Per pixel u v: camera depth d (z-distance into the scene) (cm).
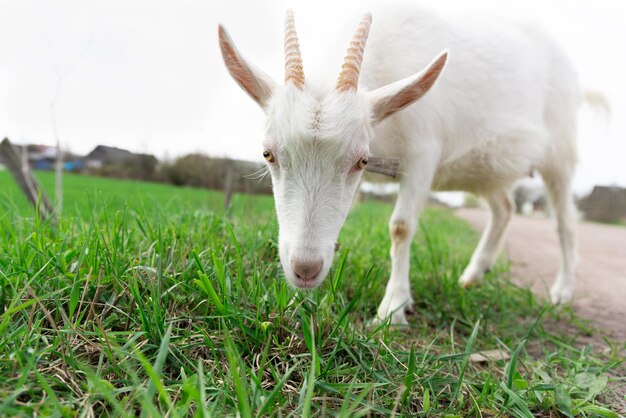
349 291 74
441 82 77
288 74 53
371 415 41
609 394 54
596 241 268
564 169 104
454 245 158
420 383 46
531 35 100
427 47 76
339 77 52
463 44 83
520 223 418
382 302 72
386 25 73
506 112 88
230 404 38
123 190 180
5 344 38
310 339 44
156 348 43
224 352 45
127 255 56
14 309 39
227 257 63
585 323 82
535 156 95
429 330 70
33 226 67
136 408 36
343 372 45
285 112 50
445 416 41
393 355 49
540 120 98
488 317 77
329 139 49
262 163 66
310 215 49
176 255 60
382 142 71
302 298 53
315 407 40
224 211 96
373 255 96
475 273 105
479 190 98
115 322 47
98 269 50
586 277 136
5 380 35
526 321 79
